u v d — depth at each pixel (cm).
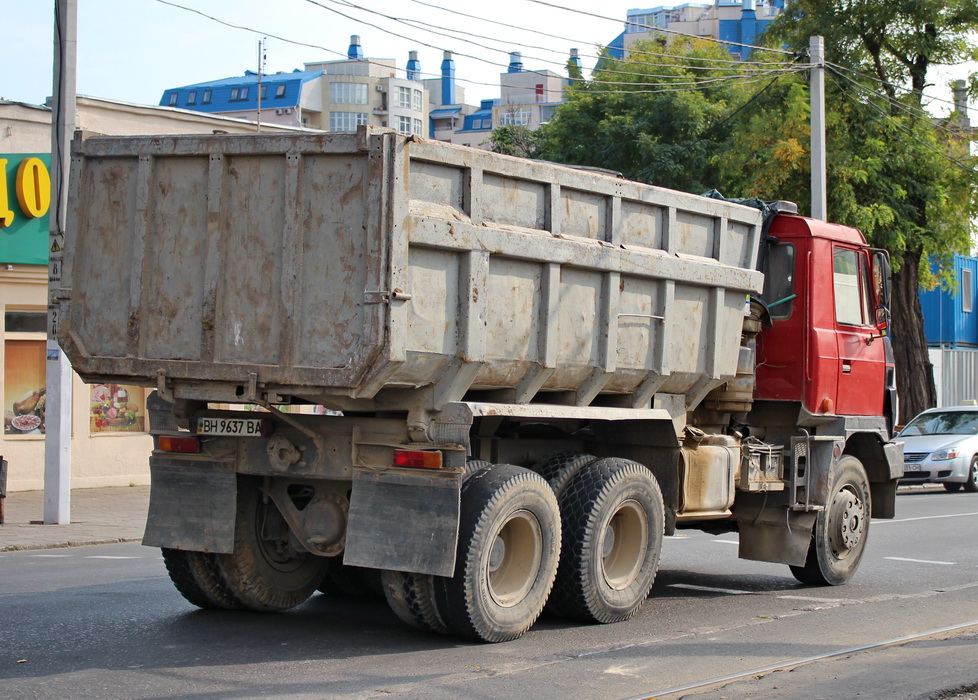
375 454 732
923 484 2625
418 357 696
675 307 905
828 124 2756
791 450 1036
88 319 763
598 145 3812
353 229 683
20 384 1958
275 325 705
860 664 680
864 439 1141
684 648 745
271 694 604
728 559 1275
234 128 2198
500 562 754
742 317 991
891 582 1098
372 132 674
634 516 847
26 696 598
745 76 3550
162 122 2102
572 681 643
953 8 2880
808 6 2988
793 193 2791
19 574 1086
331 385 680
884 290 1135
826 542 1056
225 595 837
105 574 1084
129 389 2109
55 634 767
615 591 832
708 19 9000
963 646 742
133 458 2098
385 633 780
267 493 811
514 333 762
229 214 724
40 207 1936
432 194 707
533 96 10212
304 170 699
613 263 830
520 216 769
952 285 3197
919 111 2855
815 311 1047
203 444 791
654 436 898
